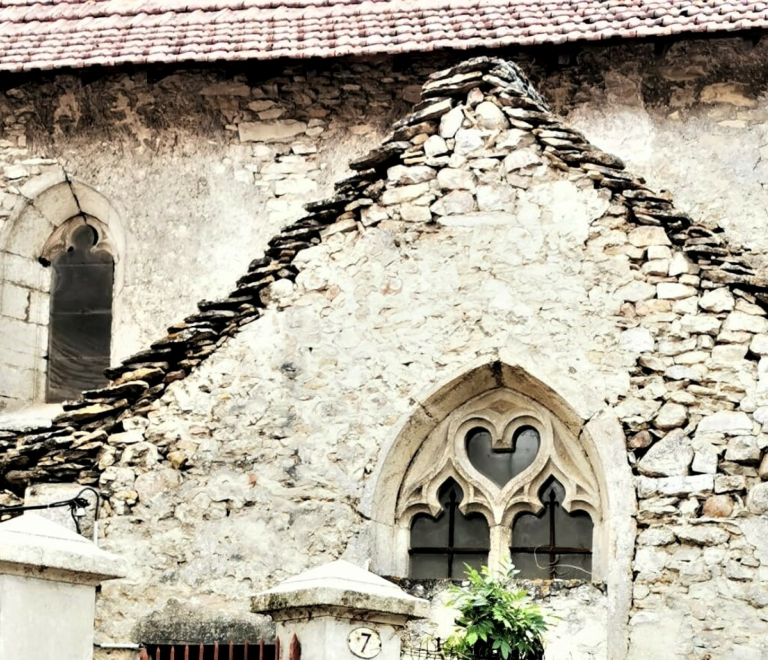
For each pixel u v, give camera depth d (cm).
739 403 1426
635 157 1808
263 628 1445
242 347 1510
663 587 1397
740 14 1766
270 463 1483
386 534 1475
